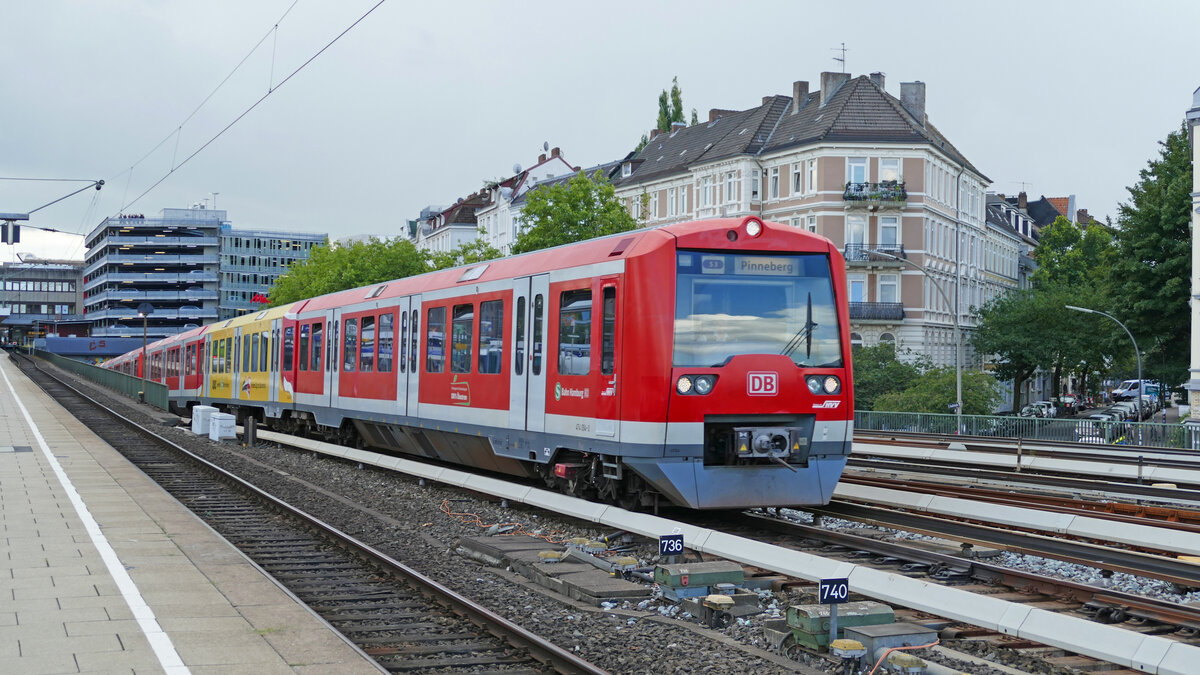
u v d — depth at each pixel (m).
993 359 71.50
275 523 14.95
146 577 10.01
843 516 15.30
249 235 159.62
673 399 13.23
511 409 16.38
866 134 58.22
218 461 24.08
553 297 15.31
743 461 13.72
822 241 14.25
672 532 12.16
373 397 22.12
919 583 9.22
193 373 40.47
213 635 7.97
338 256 74.31
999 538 12.80
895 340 59.19
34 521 13.30
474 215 106.88
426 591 10.27
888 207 58.25
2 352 147.62
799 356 13.93
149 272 155.25
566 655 7.65
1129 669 7.83
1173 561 10.76
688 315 13.44
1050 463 23.83
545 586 10.82
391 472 21.58
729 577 10.08
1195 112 45.03
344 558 12.25
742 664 7.95
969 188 69.25
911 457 27.34
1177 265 50.25
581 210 48.25
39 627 8.14
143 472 19.45
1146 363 53.59
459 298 18.38
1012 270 86.00
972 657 8.00
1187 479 21.03
